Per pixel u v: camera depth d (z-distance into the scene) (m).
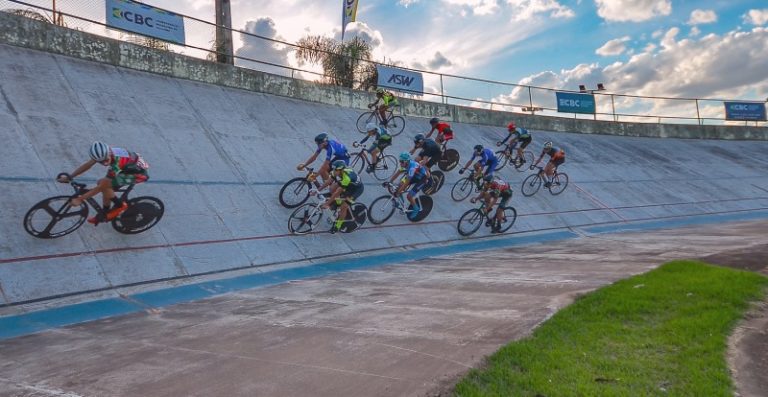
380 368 3.55
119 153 6.58
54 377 3.68
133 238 7.60
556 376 3.21
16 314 5.62
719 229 13.23
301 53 20.31
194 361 3.95
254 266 8.19
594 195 16.45
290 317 5.37
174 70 12.68
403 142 15.43
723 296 4.86
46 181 7.68
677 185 19.38
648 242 10.88
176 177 9.30
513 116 21.66
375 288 6.91
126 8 11.91
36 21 10.55
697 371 3.26
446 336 4.26
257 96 14.10
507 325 4.48
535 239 12.23
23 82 9.40
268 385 3.34
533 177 15.22
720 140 28.08
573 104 23.89
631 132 25.50
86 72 10.80
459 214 12.67
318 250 9.30
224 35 14.57
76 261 6.79
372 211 10.62
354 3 15.95
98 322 5.53
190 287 7.06
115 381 3.55
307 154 12.46
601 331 4.09
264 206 9.82
